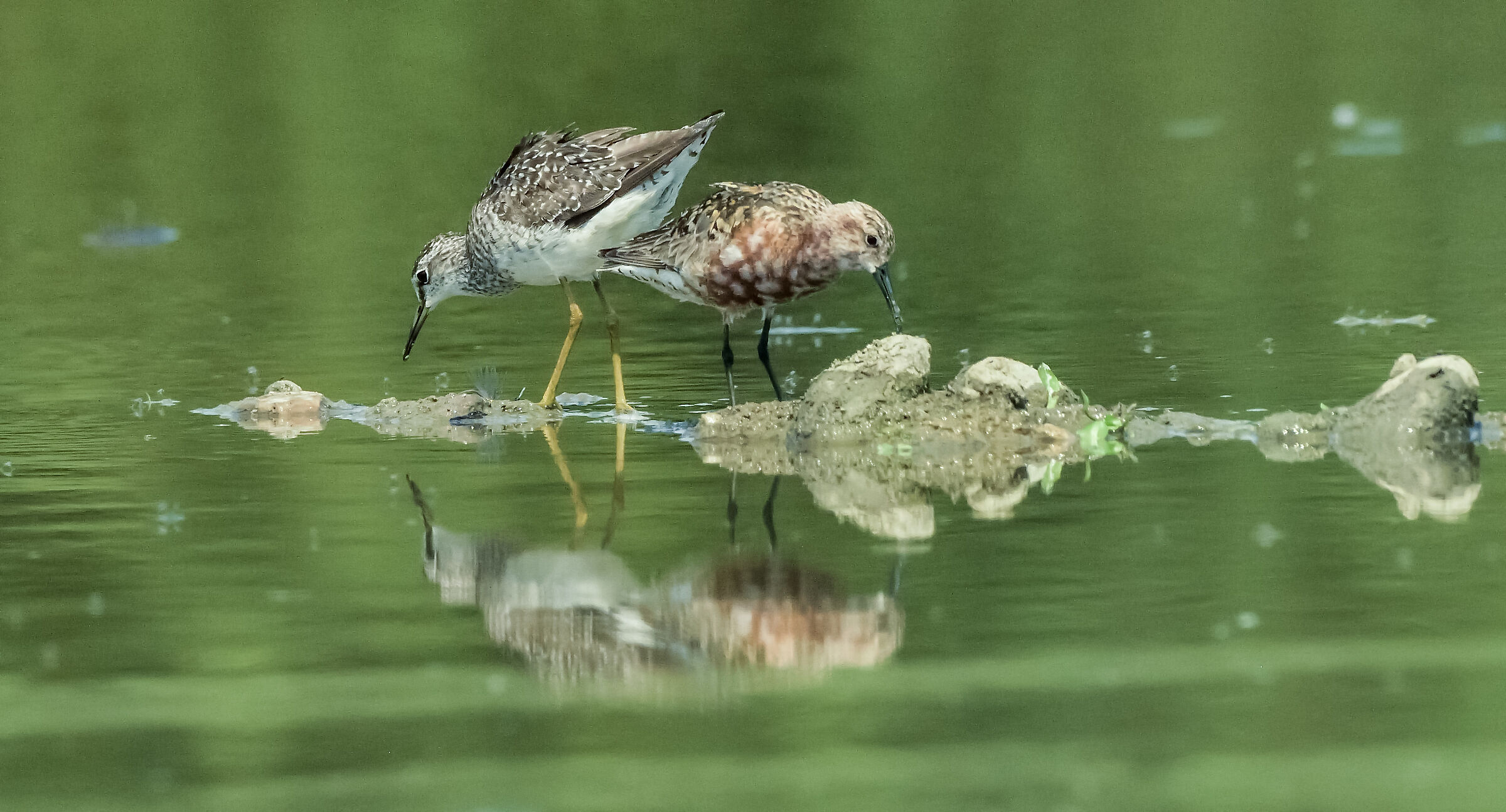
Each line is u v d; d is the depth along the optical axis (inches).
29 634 372.2
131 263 878.4
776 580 400.5
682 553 422.0
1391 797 285.9
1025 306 722.8
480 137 1107.9
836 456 525.7
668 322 747.4
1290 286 745.0
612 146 618.5
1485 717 314.0
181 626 377.4
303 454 537.6
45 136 1147.3
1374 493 457.7
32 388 632.4
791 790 293.6
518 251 618.5
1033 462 509.0
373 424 583.5
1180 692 327.9
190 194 1022.4
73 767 308.2
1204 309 707.4
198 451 540.1
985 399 547.2
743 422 556.1
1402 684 328.8
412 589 401.7
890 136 1104.2
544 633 372.5
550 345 711.1
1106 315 701.3
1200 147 1071.0
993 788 292.4
